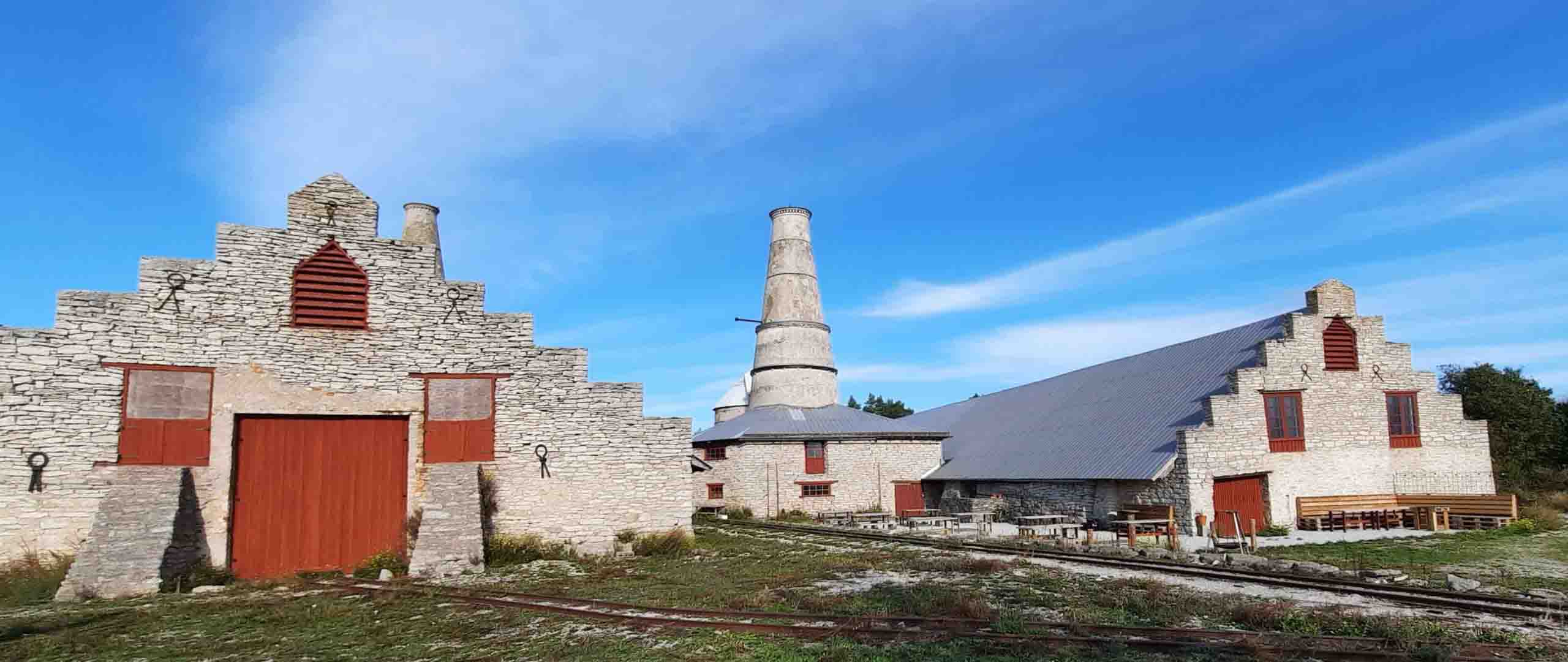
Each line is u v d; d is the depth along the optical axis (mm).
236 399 19438
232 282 19781
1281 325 32344
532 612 13883
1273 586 15578
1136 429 32625
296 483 19906
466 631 12641
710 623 12414
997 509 35844
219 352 19469
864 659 10398
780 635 11797
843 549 23438
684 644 11398
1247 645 10539
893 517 36906
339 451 20375
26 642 12406
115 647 12172
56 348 18234
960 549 23109
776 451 40438
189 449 18922
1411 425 31547
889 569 18719
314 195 20750
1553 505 33031
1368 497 29891
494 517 21156
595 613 13375
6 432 17688
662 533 22562
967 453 42094
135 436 18562
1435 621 12180
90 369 18438
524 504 21469
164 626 13445
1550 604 12984
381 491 20578
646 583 17109
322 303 20484
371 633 12766
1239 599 13820
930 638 11328
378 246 21141
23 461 17734
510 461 21547
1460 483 31578
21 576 16938
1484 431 32281
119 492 17719
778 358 46844
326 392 20250
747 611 13586
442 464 20812
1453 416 32062
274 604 15227
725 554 22156
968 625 12094
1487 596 13555
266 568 19312
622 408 22703
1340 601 14023
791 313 47406
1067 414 39250
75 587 16203
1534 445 44000
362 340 20703
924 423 54625
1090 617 12844
